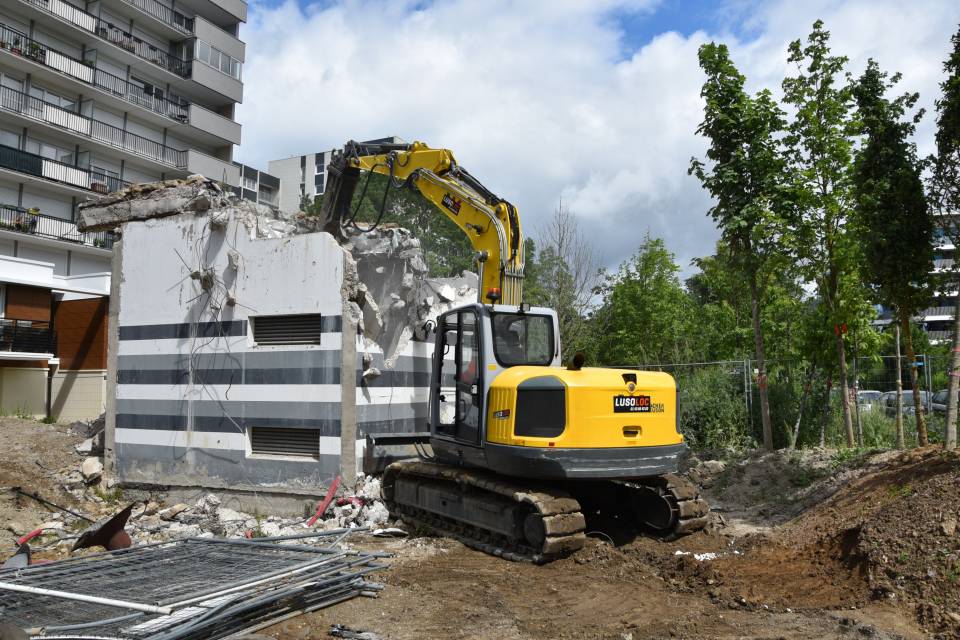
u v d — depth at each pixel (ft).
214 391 38.86
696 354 77.10
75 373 71.82
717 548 28.32
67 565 21.85
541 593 22.80
